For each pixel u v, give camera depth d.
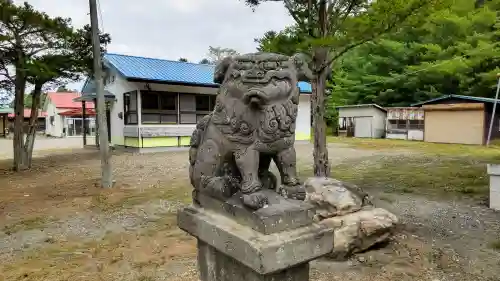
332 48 6.40
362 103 27.16
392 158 12.66
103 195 7.15
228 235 2.04
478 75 19.64
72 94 33.38
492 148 16.08
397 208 6.03
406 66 24.34
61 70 10.53
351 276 3.56
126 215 5.78
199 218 2.35
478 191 7.20
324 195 4.23
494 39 20.14
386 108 23.31
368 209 4.35
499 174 5.87
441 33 22.66
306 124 19.20
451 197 6.78
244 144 2.19
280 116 2.11
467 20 21.30
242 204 2.13
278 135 2.14
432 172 9.48
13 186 8.27
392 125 23.12
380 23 5.14
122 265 3.87
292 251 1.91
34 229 5.12
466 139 18.77
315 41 5.18
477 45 19.98
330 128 28.50
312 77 2.32
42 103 34.34
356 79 27.72
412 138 21.83
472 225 5.12
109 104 17.27
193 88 15.91
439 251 4.14
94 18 7.64
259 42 6.80
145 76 14.42
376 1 5.22
